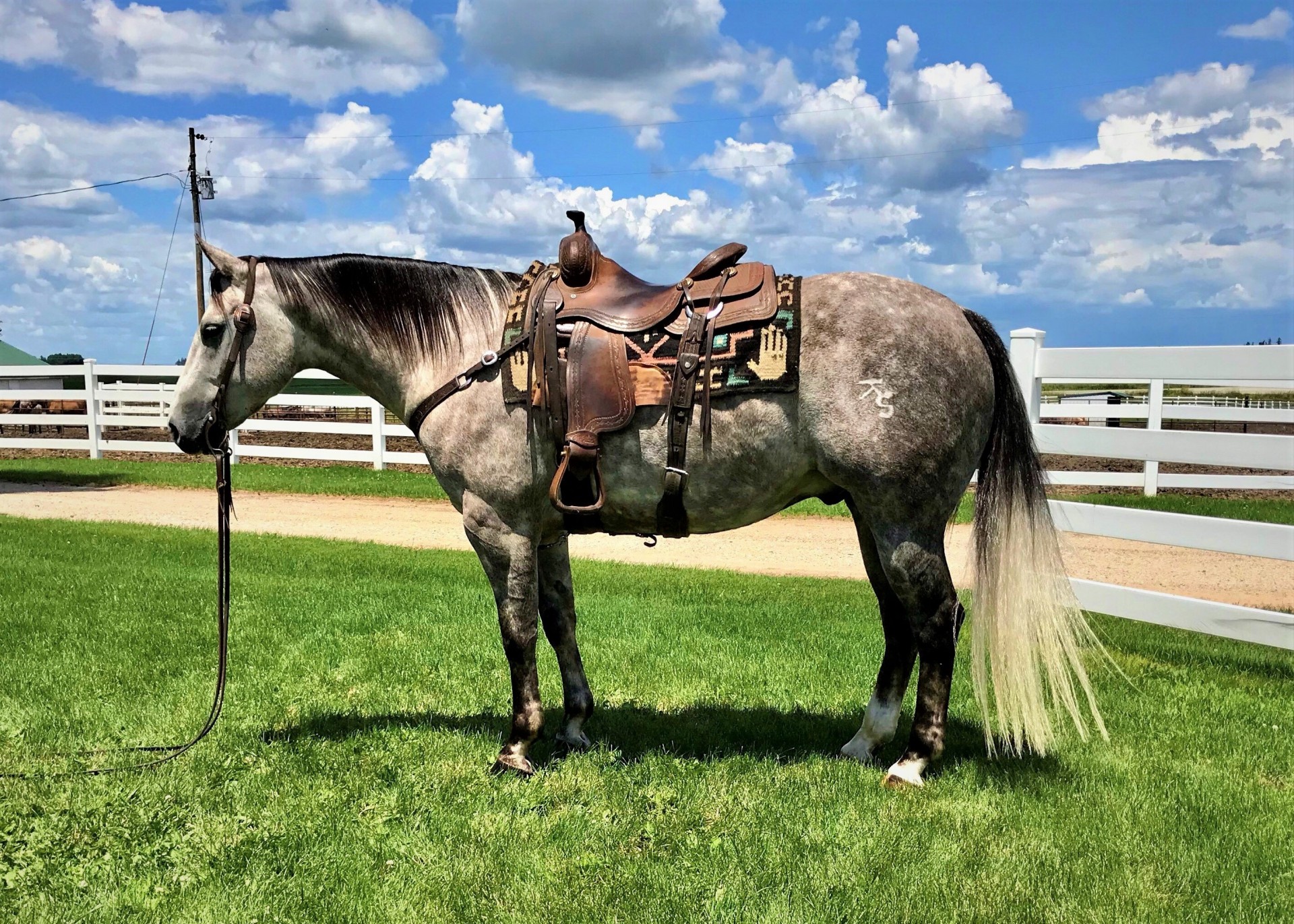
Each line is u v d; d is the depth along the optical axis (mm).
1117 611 5746
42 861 3041
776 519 12531
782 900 2777
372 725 4379
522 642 3727
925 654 3480
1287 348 5016
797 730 4312
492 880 2928
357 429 15891
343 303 3863
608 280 3631
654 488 3533
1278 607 7184
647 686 5027
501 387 3605
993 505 3508
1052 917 2725
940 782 3582
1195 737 4137
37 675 5051
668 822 3271
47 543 9469
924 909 2748
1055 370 6066
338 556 9156
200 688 4891
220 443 3922
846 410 3293
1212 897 2826
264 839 3182
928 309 3426
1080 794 3504
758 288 3434
